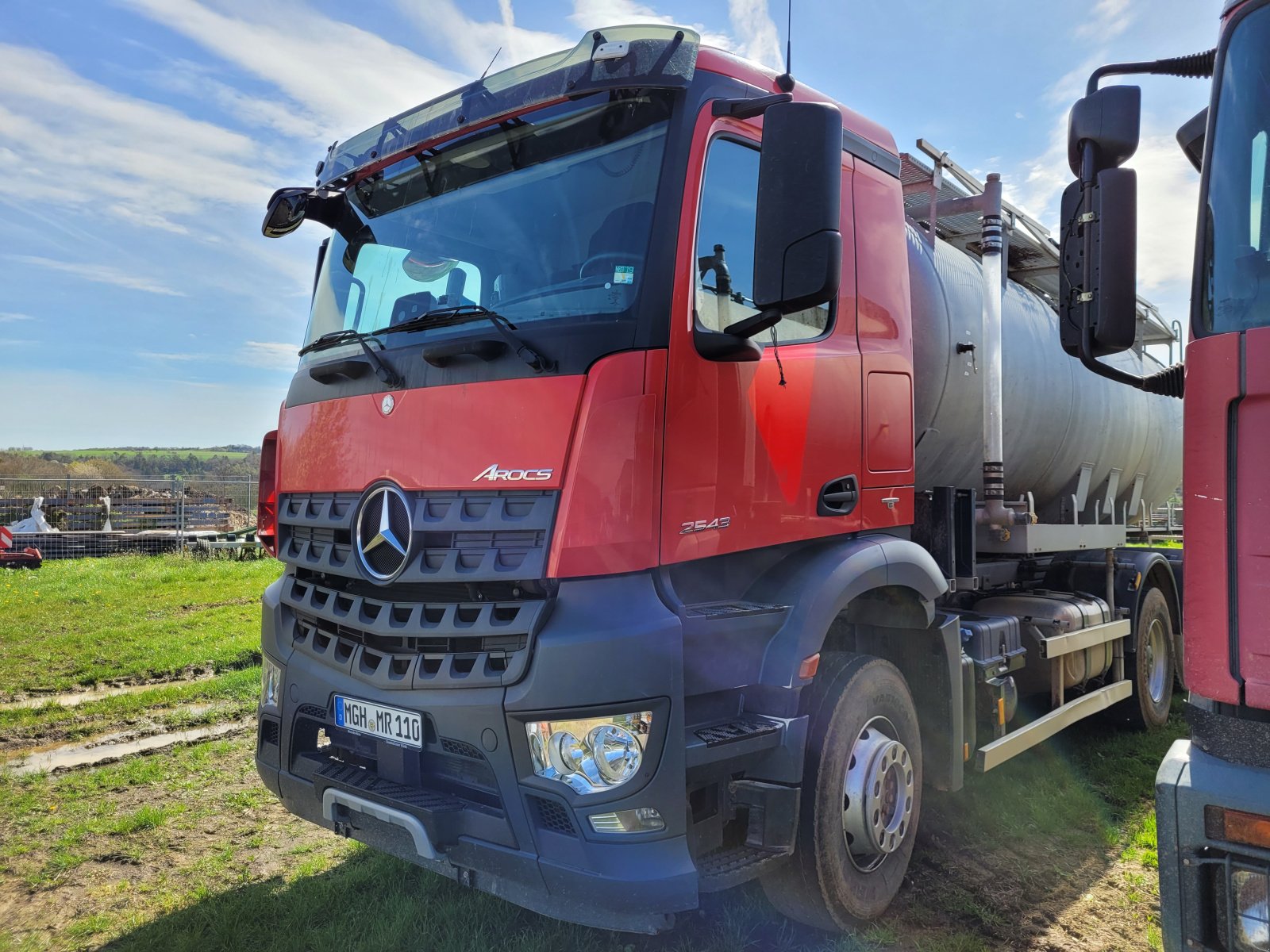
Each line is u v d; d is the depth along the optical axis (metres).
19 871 3.61
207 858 3.73
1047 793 4.50
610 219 2.63
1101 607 5.34
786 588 2.88
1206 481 2.05
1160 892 2.01
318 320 3.52
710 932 3.11
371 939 3.00
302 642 3.03
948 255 4.66
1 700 6.40
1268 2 2.19
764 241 2.41
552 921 3.13
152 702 6.22
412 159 3.25
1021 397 4.91
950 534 4.12
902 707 3.35
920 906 3.36
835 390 3.17
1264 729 1.92
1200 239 2.17
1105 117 2.40
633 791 2.30
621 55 2.60
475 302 2.87
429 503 2.61
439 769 2.63
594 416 2.39
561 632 2.32
